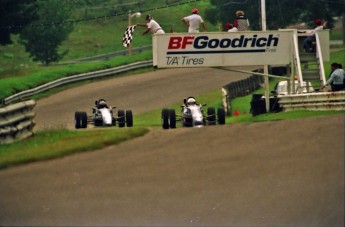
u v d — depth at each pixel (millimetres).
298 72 112000
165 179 71312
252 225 60500
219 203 65375
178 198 66562
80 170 74625
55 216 63625
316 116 89438
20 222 62500
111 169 74312
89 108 152625
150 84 175250
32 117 94312
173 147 80438
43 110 151625
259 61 112562
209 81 175750
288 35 112562
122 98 161375
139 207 65000
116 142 83500
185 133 85812
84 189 69688
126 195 67625
